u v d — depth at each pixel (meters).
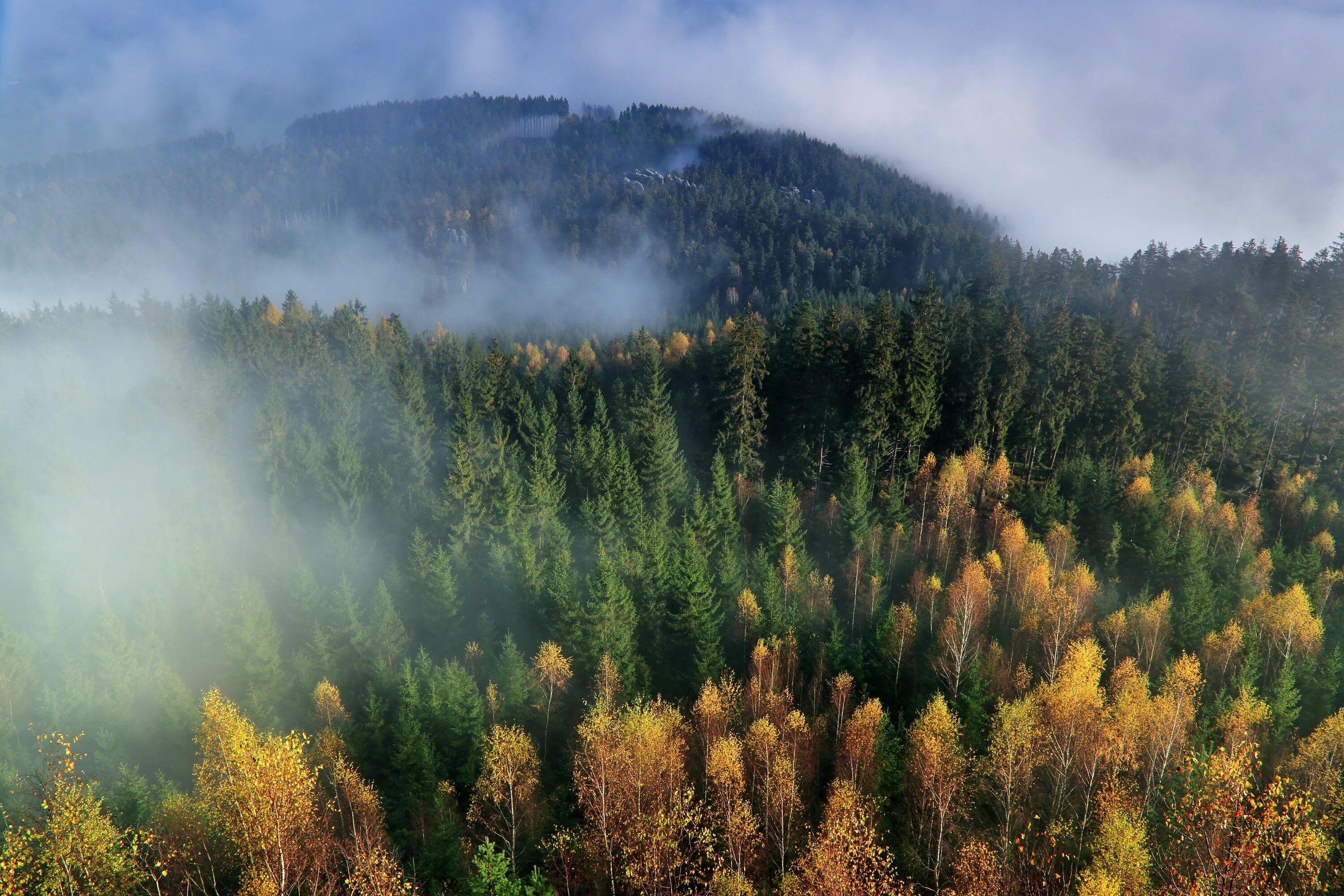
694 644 48.59
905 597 61.53
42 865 24.47
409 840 36.88
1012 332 77.31
